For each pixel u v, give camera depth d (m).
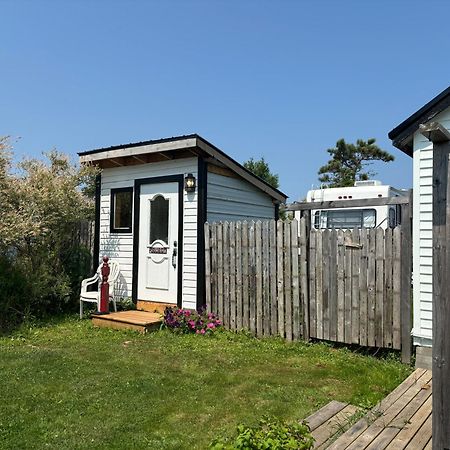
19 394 4.07
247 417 3.63
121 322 7.14
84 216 8.73
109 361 5.25
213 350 5.85
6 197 7.66
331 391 4.28
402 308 5.36
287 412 3.74
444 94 5.09
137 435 3.27
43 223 7.80
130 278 8.55
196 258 7.54
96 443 3.12
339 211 10.09
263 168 23.27
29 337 6.61
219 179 8.20
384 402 3.67
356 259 5.75
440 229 2.56
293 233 6.31
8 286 7.43
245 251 6.86
